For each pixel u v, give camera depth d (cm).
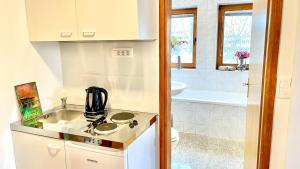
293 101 132
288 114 139
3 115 161
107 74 194
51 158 157
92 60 196
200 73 387
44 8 164
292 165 138
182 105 343
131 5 141
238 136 319
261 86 149
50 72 197
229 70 371
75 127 157
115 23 146
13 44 165
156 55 175
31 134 160
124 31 145
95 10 150
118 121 166
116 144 134
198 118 337
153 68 178
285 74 136
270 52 136
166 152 188
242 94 363
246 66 364
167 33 171
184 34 389
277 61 135
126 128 154
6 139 164
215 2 358
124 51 184
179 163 262
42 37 170
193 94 368
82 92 205
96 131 148
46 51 191
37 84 185
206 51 379
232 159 271
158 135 186
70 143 148
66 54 204
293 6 129
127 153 138
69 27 159
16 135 166
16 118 170
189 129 346
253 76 185
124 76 188
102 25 150
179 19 388
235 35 368
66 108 200
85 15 153
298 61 128
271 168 148
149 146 173
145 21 152
